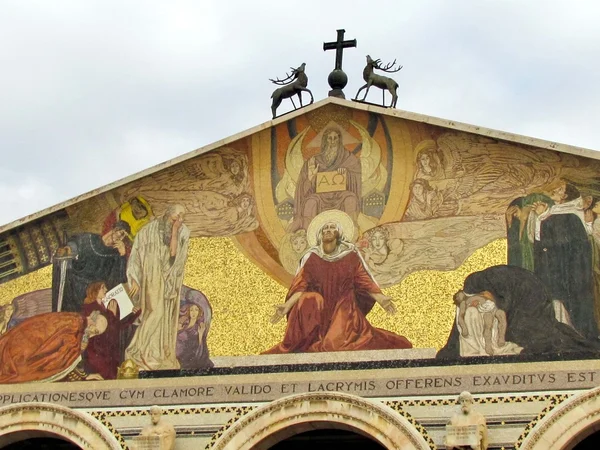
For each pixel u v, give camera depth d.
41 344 31.38
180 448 29.58
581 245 29.61
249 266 31.16
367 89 32.56
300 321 30.38
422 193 30.86
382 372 29.42
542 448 27.92
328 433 31.42
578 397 28.16
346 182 31.36
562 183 30.16
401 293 30.12
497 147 30.67
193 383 30.23
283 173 31.72
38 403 30.61
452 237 30.36
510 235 30.06
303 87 32.88
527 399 28.44
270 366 30.05
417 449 28.38
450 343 29.42
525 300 29.45
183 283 31.28
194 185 32.03
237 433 29.42
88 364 30.94
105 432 30.02
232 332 30.61
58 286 31.84
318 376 29.70
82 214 32.28
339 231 31.00
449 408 28.73
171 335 30.86
